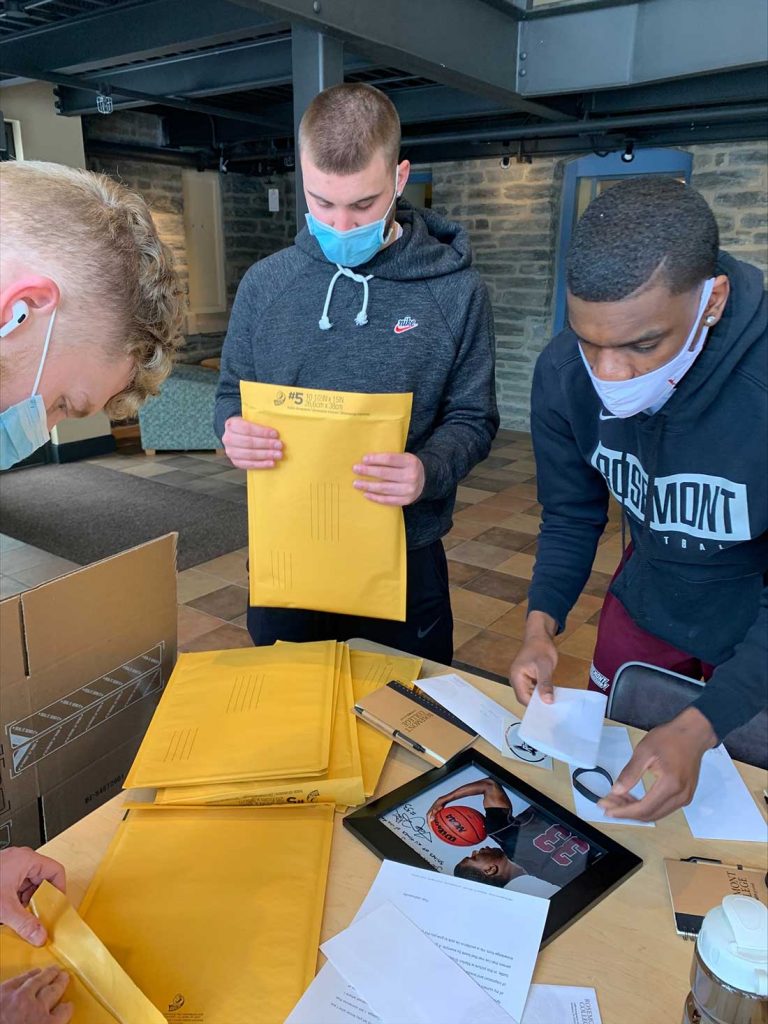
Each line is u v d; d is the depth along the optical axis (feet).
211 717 3.50
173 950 2.45
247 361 5.01
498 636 9.73
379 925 2.53
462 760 3.39
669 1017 2.26
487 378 4.83
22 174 2.12
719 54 7.52
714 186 16.11
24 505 14.40
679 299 2.71
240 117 15.06
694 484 3.72
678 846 2.99
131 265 2.28
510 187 18.74
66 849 2.89
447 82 8.18
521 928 2.55
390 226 4.38
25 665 3.35
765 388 3.26
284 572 4.17
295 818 3.03
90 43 9.82
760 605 3.32
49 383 2.28
